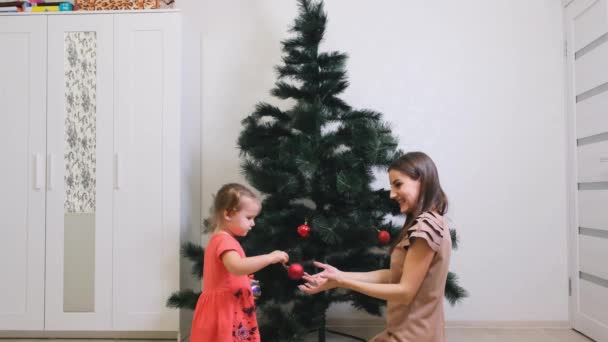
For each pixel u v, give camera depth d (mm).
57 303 2342
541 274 2609
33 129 2383
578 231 2508
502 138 2646
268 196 2291
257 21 2717
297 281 2018
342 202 2100
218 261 1623
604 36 2242
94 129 2371
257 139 2197
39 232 2363
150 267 2332
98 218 2348
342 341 2340
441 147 2654
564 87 2639
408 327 1240
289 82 2658
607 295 2240
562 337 2410
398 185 1360
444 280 1272
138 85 2363
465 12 2676
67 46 2391
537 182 2633
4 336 2383
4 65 2395
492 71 2658
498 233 2625
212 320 1599
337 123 2623
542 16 2658
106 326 2326
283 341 1897
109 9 2426
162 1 2469
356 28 2693
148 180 2350
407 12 2684
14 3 2461
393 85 2676
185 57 2441
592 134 2350
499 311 2605
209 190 2678
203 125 2703
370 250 2289
